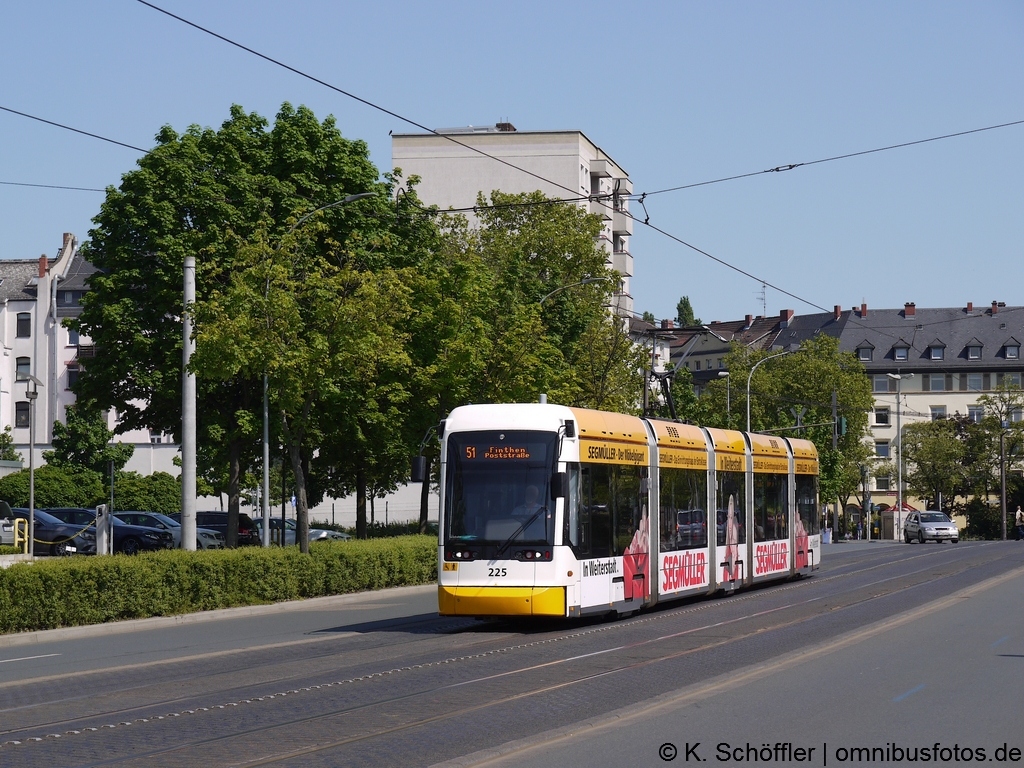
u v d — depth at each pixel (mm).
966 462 115312
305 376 29828
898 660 16469
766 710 12391
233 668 17016
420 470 22312
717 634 20984
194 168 39750
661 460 26516
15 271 86438
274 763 10211
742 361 105875
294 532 56562
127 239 39688
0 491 64188
